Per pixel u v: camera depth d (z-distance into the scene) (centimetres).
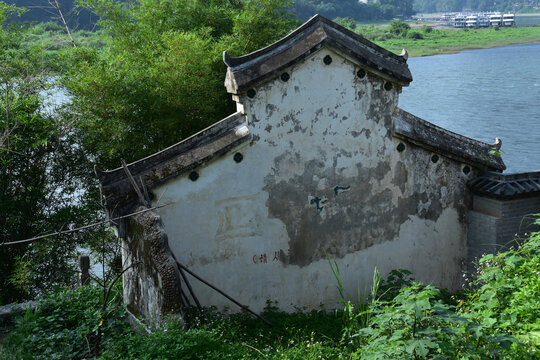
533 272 709
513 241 1009
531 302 654
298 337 832
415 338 524
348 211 968
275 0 1370
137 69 1264
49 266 1229
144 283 797
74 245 1264
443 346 516
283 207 926
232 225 898
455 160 1021
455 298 976
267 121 896
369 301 973
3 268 1192
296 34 897
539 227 1025
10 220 1159
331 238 962
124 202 834
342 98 937
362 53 927
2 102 1160
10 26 1356
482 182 1020
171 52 1213
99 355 709
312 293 961
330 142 941
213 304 898
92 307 805
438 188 1021
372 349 575
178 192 860
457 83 5781
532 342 580
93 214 1263
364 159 967
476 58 8369
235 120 891
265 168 906
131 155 1325
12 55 1319
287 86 898
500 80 5903
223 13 1478
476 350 528
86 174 1280
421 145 988
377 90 959
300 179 930
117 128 1202
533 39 11225
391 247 1006
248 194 902
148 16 1431
